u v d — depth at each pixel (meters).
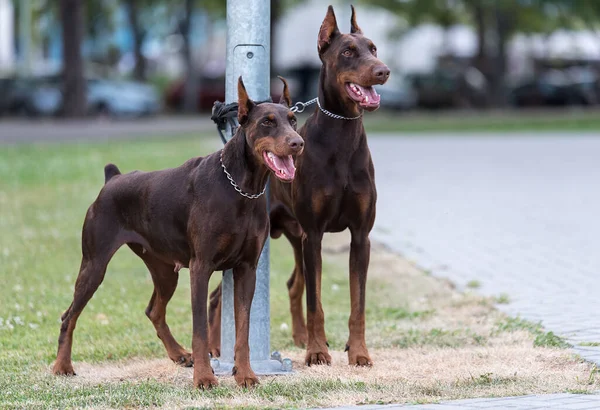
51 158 27.62
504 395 8.08
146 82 64.06
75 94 46.88
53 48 73.25
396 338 10.88
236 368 8.76
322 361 9.73
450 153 31.62
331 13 9.51
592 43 63.94
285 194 10.07
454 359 9.64
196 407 7.82
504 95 58.16
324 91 9.52
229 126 9.48
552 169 26.77
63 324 9.54
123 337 11.23
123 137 36.34
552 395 8.01
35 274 14.08
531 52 69.19
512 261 14.78
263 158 8.34
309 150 9.52
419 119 49.53
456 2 58.59
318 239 9.70
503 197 21.27
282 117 8.37
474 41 64.75
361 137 9.59
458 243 16.30
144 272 14.45
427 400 7.89
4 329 11.37
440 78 58.56
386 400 7.98
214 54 69.88
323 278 14.30
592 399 7.82
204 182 8.65
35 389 8.81
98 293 13.18
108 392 8.54
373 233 17.33
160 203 8.98
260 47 9.52
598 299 12.23
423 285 13.59
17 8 63.81
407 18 59.28
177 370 9.53
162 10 65.44
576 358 9.38
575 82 60.31
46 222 18.00
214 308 10.40
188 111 56.84
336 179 9.47
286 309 12.70
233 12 9.50
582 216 18.64
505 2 53.03
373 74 9.10
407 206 20.17
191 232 8.68
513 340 10.45
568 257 14.92
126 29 73.94
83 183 22.95
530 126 43.28
